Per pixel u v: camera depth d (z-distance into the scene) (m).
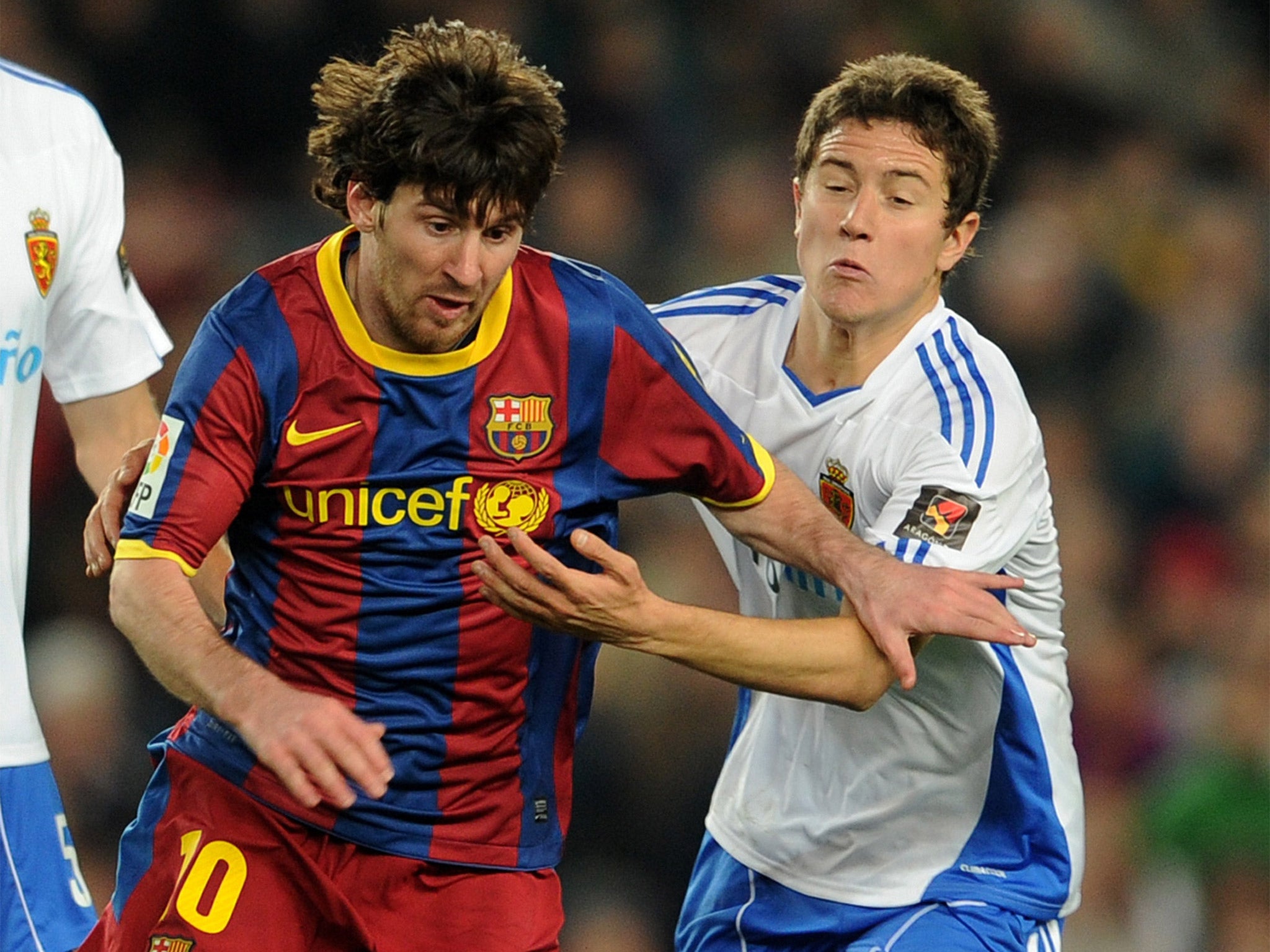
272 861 11.76
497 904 11.94
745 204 33.53
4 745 12.95
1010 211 36.03
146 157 32.25
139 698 25.69
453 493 11.40
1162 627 30.58
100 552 11.87
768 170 34.38
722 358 14.05
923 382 13.17
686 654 11.38
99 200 13.70
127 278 14.04
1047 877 13.83
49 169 13.28
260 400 11.10
